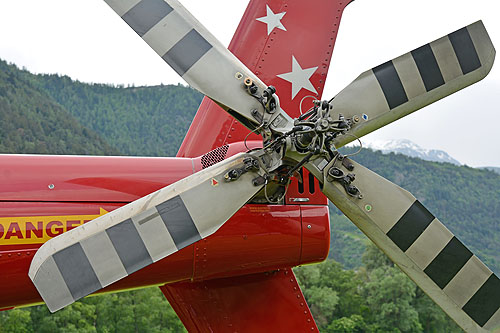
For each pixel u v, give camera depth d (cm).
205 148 546
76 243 342
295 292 548
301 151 385
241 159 387
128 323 4362
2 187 451
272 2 573
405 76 414
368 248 5891
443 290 398
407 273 400
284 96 562
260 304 539
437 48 417
